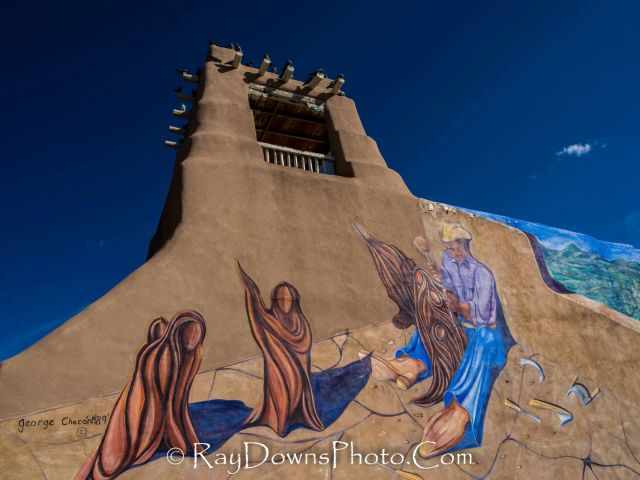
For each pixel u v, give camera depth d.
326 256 9.85
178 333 7.82
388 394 8.88
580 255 13.40
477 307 10.95
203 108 11.09
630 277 13.67
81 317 7.34
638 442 10.88
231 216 9.39
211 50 12.58
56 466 6.38
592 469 10.10
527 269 12.32
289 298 9.00
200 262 8.59
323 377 8.51
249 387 7.88
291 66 12.62
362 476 7.99
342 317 9.27
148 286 7.98
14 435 6.34
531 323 11.43
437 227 11.71
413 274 10.61
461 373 9.83
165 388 7.37
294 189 10.45
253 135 11.07
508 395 10.12
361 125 13.04
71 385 6.85
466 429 9.27
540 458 9.73
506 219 12.94
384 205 11.33
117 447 6.76
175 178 10.17
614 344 12.12
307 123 14.18
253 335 8.34
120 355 7.30
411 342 9.66
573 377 11.07
